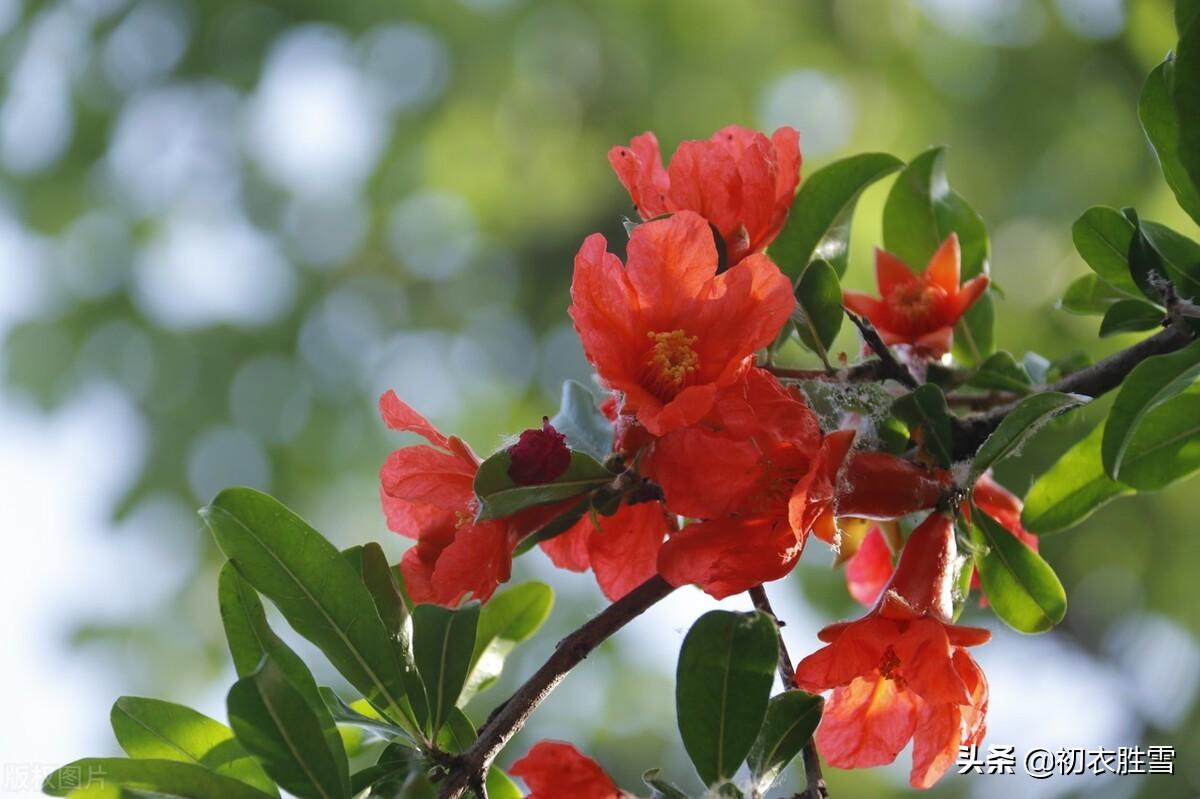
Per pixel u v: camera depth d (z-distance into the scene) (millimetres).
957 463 2939
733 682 2549
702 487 2551
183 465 10016
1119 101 9734
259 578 2781
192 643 9727
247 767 2889
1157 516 8969
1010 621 3074
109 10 10516
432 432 2846
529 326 12102
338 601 2789
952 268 3453
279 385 10617
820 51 10805
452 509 2797
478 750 2590
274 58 10836
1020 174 9914
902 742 2820
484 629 3486
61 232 10688
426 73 10977
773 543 2547
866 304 3461
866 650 2648
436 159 11289
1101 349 8938
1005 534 3033
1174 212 9242
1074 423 3857
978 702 2664
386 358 11344
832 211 3418
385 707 2789
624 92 11297
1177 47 2730
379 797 2611
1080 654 9336
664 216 2693
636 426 2725
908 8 10664
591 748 9211
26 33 10516
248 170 11172
